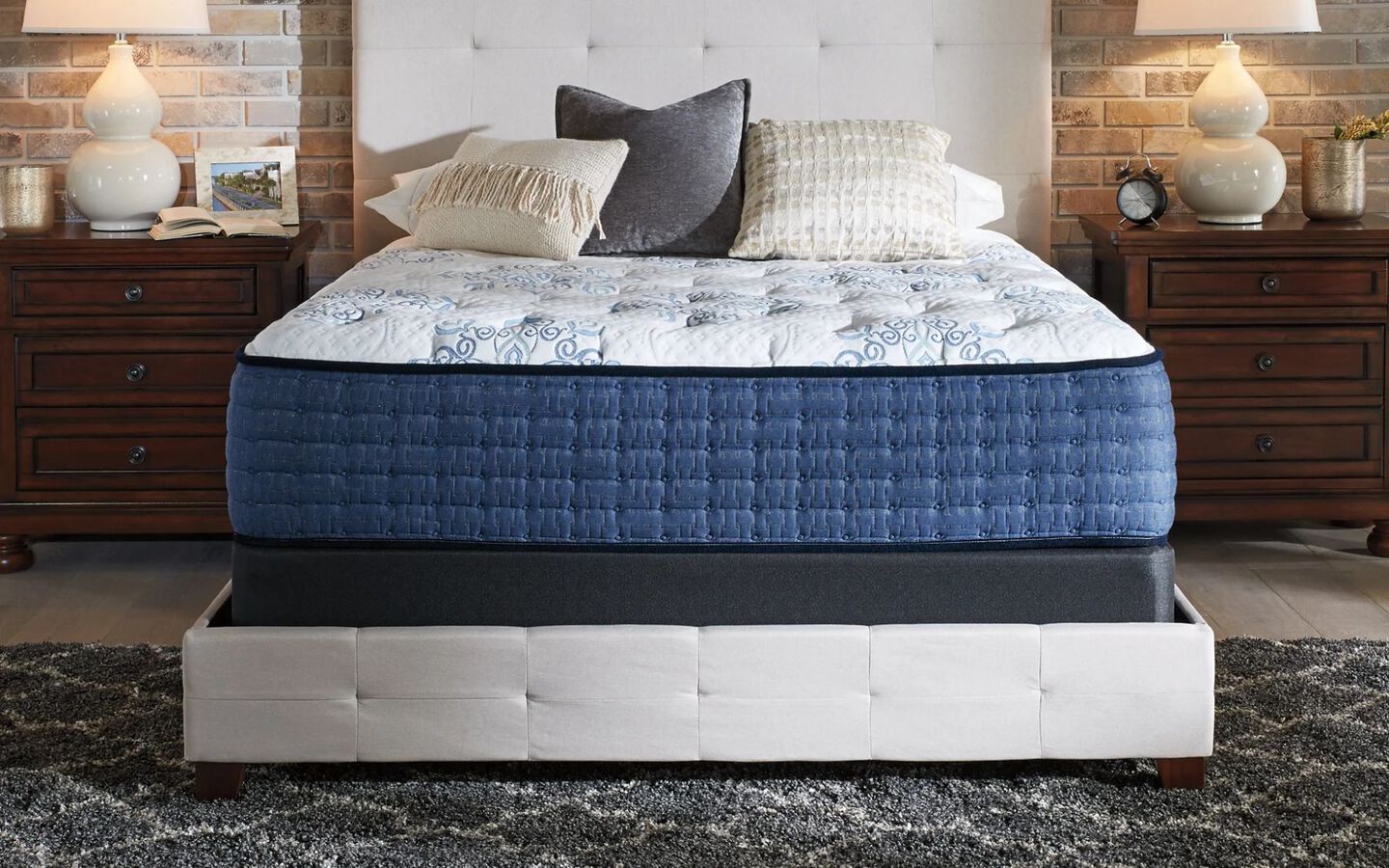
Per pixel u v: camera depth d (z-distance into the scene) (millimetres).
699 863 2227
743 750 2424
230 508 2479
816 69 4145
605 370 2432
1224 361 3721
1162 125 4297
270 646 2387
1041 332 2508
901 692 2406
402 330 2512
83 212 3861
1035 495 2410
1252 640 3131
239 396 2461
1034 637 2391
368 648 2389
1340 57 4254
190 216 3715
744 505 2410
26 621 3348
